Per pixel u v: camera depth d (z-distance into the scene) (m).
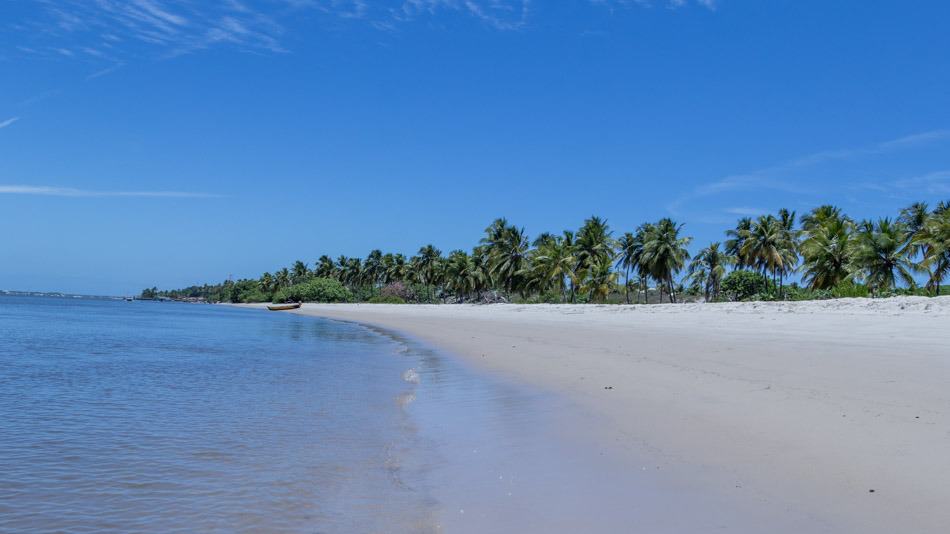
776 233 63.81
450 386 13.44
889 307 27.16
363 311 94.62
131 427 9.80
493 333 31.44
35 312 72.12
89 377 16.02
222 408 11.40
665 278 68.62
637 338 21.98
